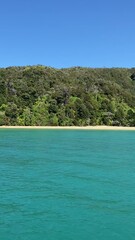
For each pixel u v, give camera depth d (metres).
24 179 28.09
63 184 26.31
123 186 25.81
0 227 17.31
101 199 22.17
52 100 112.38
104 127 108.69
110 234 16.59
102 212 19.64
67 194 23.33
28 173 30.69
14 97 112.19
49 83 124.00
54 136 73.62
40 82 122.56
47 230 17.00
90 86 127.44
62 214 19.25
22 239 15.93
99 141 63.47
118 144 58.25
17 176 29.36
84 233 16.69
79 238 16.12
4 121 104.12
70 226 17.53
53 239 15.98
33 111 108.88
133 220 18.45
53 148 50.38
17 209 20.05
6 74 127.12
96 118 113.00
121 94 128.50
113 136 77.38
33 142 59.09
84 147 52.53
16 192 23.81
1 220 18.27
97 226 17.56
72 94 116.56
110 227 17.45
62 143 58.22
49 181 27.33
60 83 125.06
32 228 17.23
